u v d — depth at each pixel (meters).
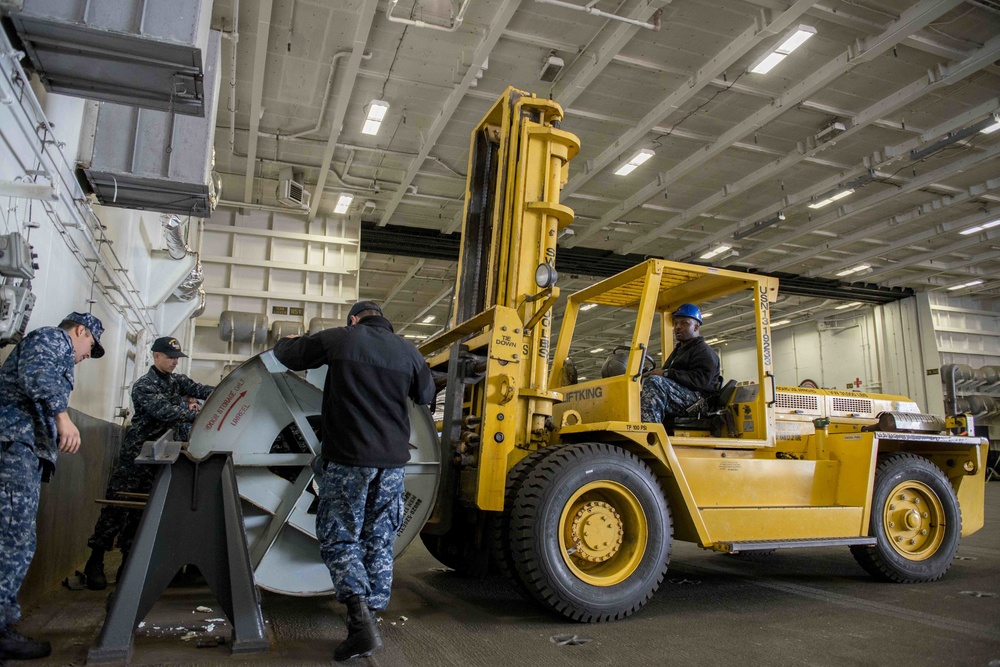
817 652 2.98
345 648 2.73
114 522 4.11
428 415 3.88
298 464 3.49
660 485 4.14
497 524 3.77
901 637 3.25
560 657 2.87
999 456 19.50
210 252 13.08
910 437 4.85
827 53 8.94
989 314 21.34
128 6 2.84
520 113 4.50
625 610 3.57
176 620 3.27
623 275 4.70
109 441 5.77
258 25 8.08
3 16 2.70
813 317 23.77
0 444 2.58
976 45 8.78
